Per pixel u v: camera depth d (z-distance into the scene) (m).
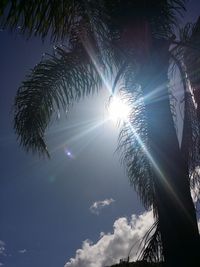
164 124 5.73
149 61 6.04
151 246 6.64
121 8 6.23
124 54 6.40
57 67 6.84
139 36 6.16
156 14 6.37
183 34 6.64
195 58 6.57
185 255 5.12
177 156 5.61
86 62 6.85
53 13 4.68
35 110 6.88
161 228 5.36
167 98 5.90
